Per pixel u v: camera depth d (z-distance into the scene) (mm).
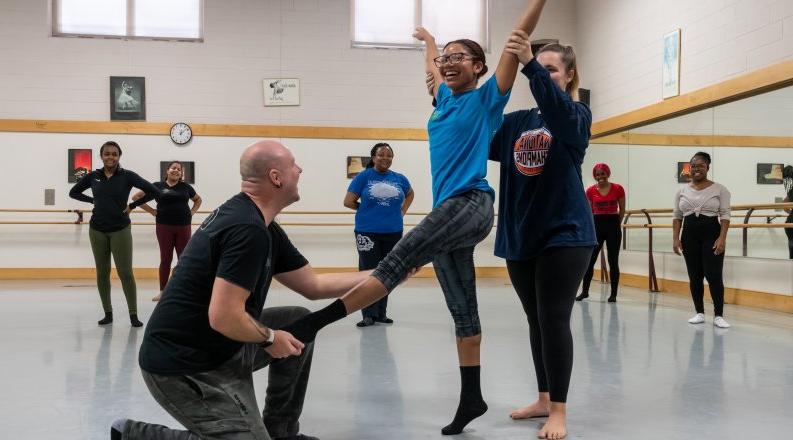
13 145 8141
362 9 8930
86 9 8359
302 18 8750
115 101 8359
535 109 2320
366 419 2363
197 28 8594
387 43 8984
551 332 2158
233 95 8602
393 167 8914
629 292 7098
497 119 2133
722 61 6266
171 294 1653
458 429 2188
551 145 2188
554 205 2168
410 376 3037
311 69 8766
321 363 3318
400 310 5469
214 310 1543
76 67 8297
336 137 8773
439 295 6648
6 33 8156
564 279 2139
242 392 1672
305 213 8648
